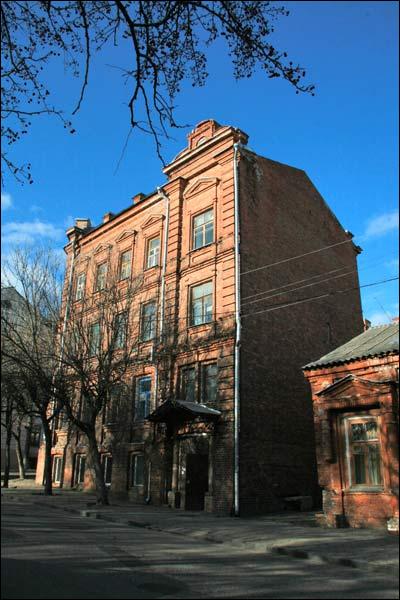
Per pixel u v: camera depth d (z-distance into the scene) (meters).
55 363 23.38
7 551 9.39
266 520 16.69
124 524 15.95
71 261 33.03
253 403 19.88
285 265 23.81
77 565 8.54
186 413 20.28
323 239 27.45
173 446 21.80
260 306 21.64
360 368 15.23
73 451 28.78
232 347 20.25
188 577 8.30
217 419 19.73
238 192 22.58
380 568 9.34
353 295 28.48
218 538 12.98
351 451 15.12
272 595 7.23
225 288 21.47
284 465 20.20
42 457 32.66
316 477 21.36
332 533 13.38
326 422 15.53
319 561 10.33
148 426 23.44
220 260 22.22
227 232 22.25
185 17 8.66
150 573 8.42
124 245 29.03
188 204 25.28
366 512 14.23
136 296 26.05
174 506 20.50
